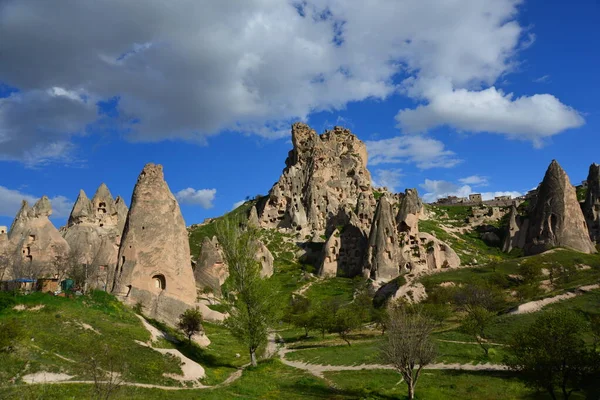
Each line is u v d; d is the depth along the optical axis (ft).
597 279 222.28
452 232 456.04
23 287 162.09
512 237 410.31
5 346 112.27
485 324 174.50
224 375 148.05
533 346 104.06
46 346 122.01
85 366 115.03
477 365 149.48
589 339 150.61
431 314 205.26
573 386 109.40
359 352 180.96
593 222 375.66
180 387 125.08
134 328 151.33
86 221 293.64
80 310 149.59
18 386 99.86
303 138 535.60
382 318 190.80
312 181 483.10
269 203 481.46
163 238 200.44
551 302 199.93
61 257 204.64
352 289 317.83
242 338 163.53
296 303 275.80
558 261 283.59
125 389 107.34
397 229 371.56
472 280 258.37
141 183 207.51
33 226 227.40
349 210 432.66
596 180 387.55
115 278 195.42
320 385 134.21
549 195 339.36
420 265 340.59
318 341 216.54
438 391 121.70
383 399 116.06
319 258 381.40
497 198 629.51
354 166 525.34
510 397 114.93
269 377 146.61
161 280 197.57
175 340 170.40
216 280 289.12
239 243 173.68
